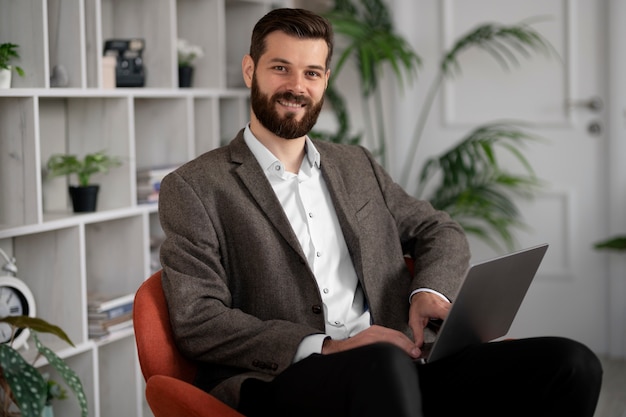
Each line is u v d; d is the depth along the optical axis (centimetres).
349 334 205
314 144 222
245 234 199
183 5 364
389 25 425
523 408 185
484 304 187
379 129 432
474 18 420
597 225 409
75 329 292
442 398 193
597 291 411
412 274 226
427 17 426
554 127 412
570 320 416
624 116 399
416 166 434
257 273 198
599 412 333
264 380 184
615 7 396
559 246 415
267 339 186
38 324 235
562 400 179
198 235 197
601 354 412
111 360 322
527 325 423
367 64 384
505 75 417
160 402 178
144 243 322
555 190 413
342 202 212
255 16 387
